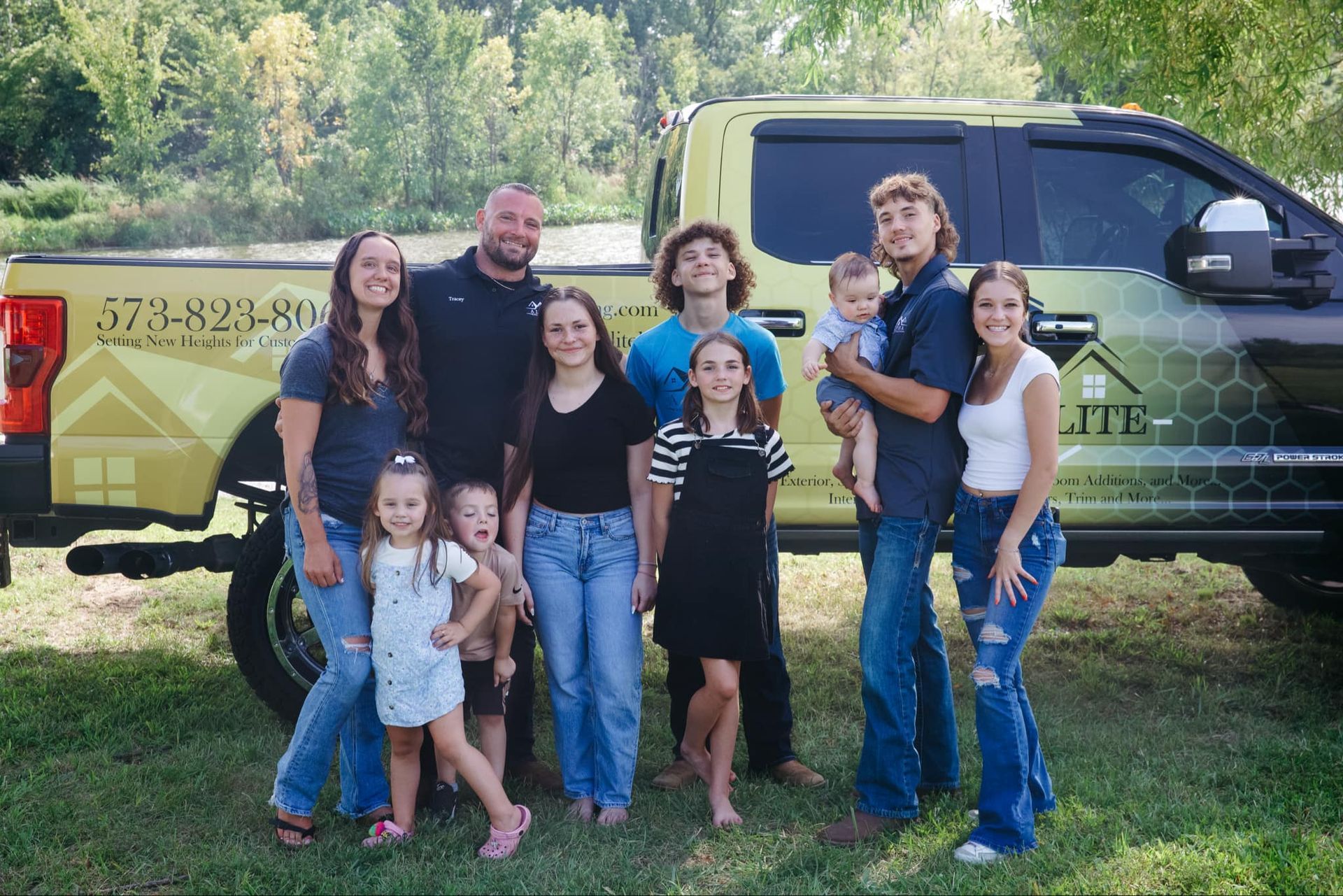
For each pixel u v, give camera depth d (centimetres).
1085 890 271
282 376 293
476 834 308
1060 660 473
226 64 3700
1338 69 788
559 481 310
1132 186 417
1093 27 754
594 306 304
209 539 390
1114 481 402
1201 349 401
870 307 294
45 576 592
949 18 3300
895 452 299
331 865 290
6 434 360
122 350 363
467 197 3894
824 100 414
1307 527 410
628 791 315
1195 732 386
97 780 337
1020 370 283
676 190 441
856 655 476
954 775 328
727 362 296
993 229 407
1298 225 415
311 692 299
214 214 3631
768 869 287
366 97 3800
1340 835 299
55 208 3678
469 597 304
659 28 6600
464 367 319
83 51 3694
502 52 3959
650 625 547
